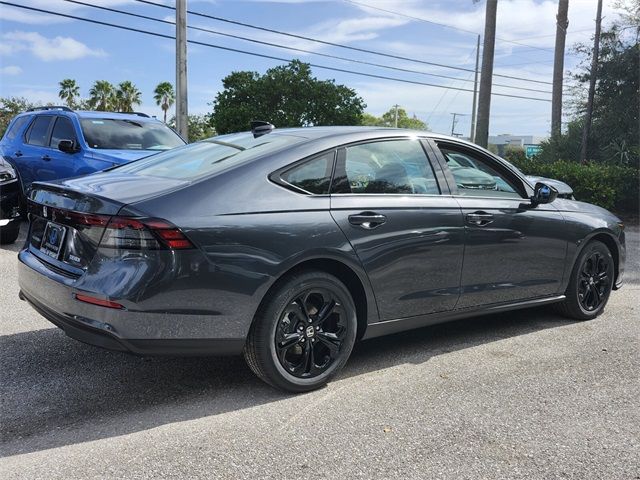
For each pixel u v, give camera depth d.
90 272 3.13
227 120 27.34
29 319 4.94
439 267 4.06
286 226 3.37
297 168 3.58
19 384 3.67
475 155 4.52
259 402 3.47
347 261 3.60
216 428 3.14
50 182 3.77
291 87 27.52
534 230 4.63
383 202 3.82
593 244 5.18
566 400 3.56
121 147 8.36
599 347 4.54
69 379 3.76
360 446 2.96
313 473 2.71
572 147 21.19
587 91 21.16
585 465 2.83
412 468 2.77
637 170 14.47
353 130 4.00
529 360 4.24
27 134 9.51
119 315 2.99
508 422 3.26
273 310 3.37
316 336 3.60
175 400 3.49
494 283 4.43
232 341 3.27
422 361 4.20
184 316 3.11
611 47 20.34
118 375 3.85
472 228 4.21
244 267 3.22
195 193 3.24
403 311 3.96
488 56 21.53
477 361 4.21
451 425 3.21
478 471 2.76
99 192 3.27
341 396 3.57
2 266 6.90
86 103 51.88
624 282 7.05
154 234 3.02
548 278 4.83
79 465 2.74
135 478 2.63
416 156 4.16
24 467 2.71
